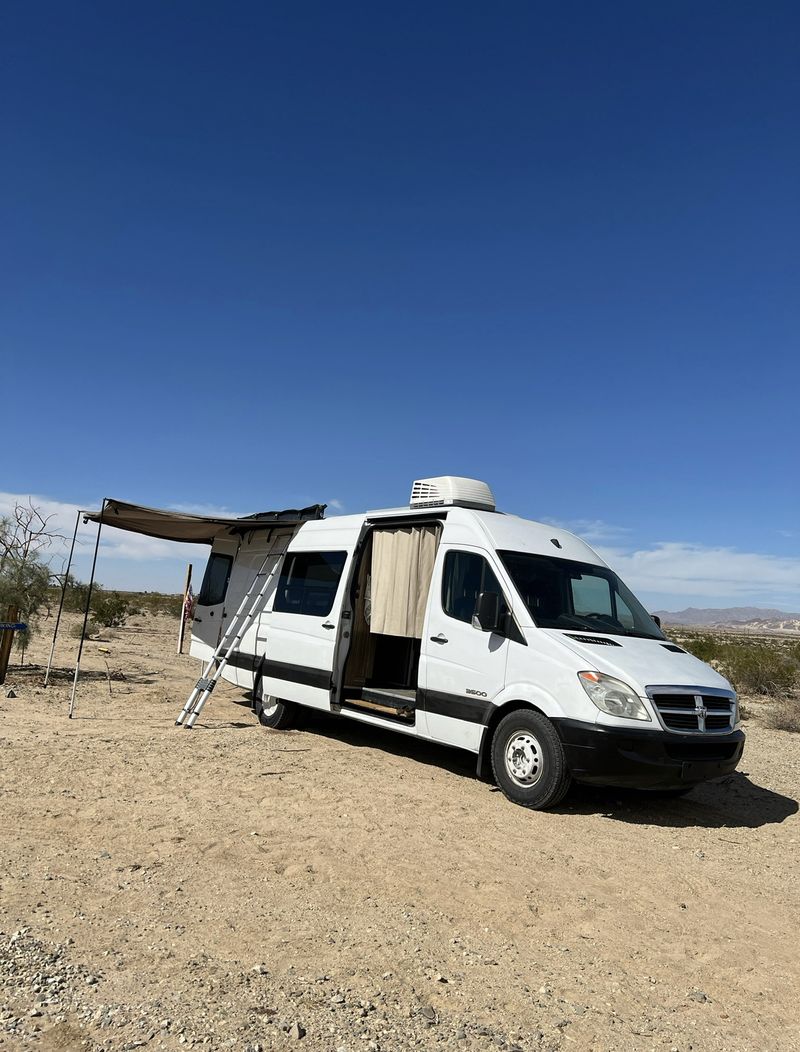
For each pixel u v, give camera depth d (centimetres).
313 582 1015
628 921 474
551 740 682
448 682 793
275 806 651
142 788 681
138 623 3189
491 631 760
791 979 416
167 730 959
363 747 938
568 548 865
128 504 1007
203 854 534
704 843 648
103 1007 332
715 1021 365
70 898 450
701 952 440
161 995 346
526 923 459
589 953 427
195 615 1272
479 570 804
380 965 391
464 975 388
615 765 655
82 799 639
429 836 600
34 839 542
